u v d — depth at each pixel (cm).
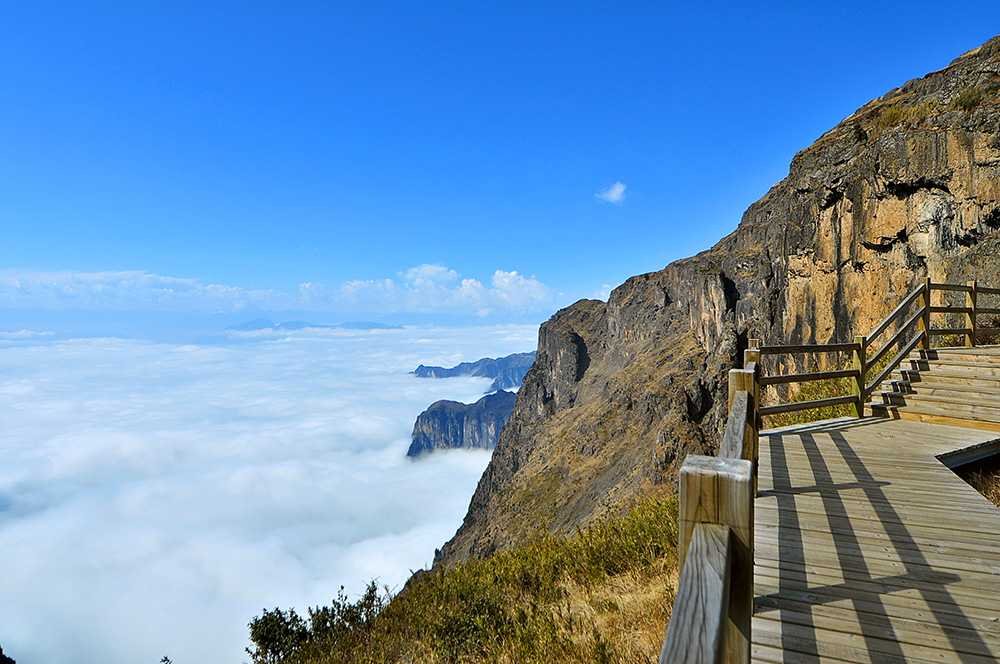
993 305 1753
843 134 2844
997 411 750
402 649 555
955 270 1998
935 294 2038
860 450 661
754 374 469
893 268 2305
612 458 10519
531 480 12662
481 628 517
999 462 689
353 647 583
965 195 1970
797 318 3050
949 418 773
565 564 654
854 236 2534
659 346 13638
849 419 829
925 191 2138
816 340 2852
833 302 2712
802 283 3006
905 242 2245
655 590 513
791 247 3148
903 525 445
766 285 8712
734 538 145
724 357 7712
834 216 2700
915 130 2170
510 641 484
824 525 448
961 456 659
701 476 148
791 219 3219
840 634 300
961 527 440
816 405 771
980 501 496
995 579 356
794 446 686
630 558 606
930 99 2322
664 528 614
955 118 2028
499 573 670
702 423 7269
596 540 661
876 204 2372
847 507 486
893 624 307
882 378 888
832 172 2769
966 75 2192
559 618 489
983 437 709
